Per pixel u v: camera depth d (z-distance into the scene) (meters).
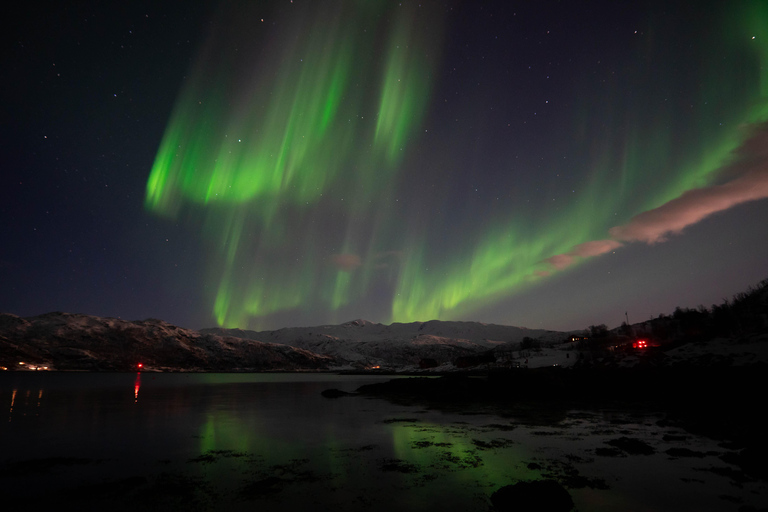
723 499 8.08
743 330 41.47
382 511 7.59
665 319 79.31
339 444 13.93
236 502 8.14
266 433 16.25
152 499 8.37
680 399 26.08
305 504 7.99
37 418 20.98
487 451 12.64
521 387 33.34
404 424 18.66
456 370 118.50
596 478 9.55
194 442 14.35
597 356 63.41
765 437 13.17
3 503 8.21
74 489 9.06
